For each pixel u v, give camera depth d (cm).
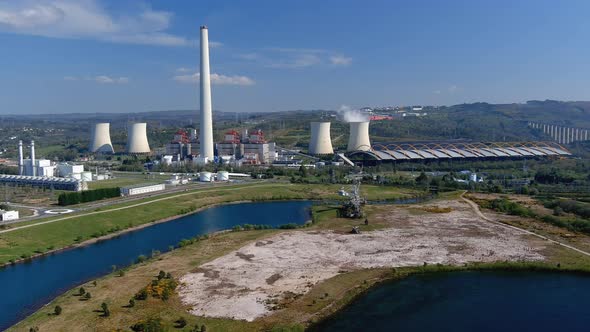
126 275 11506
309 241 14512
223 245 14188
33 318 9050
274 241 14562
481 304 10106
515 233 15150
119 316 9062
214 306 9625
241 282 11006
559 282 11256
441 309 9875
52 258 13600
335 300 10038
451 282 11319
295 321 9025
